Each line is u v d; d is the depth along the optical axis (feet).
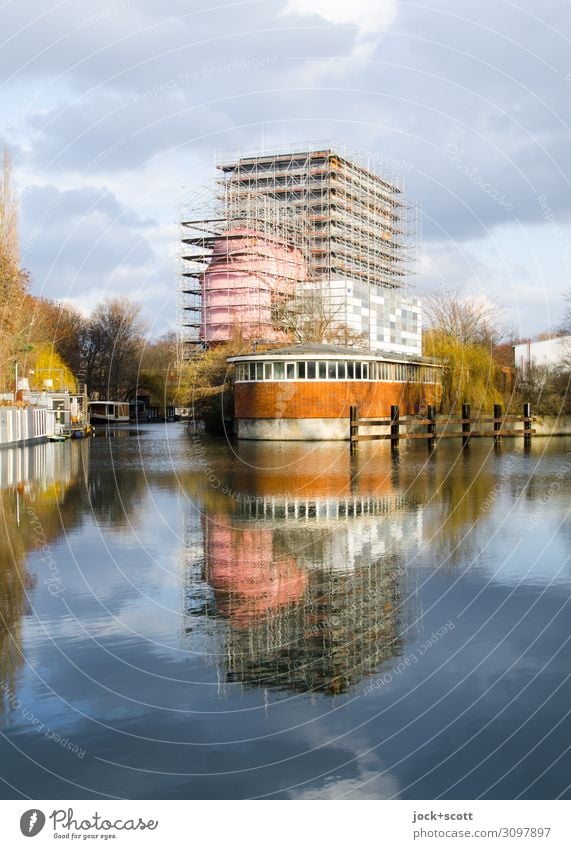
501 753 32.53
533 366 268.41
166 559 64.59
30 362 293.84
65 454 182.80
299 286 327.47
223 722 34.94
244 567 61.67
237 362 219.41
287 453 176.55
